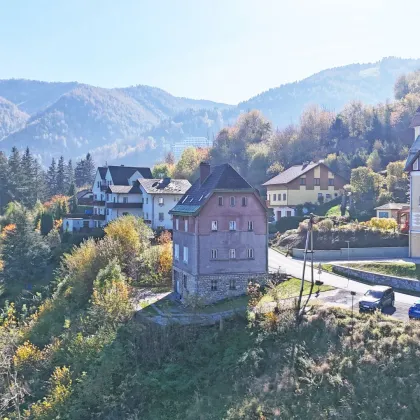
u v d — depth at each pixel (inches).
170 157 6998.0
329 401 1103.0
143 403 1298.0
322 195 3523.6
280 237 2775.6
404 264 1963.6
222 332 1496.1
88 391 1328.7
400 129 4945.9
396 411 1023.0
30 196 5182.1
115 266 1961.1
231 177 1870.1
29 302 2497.5
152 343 1473.9
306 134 5221.5
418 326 1219.2
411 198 2185.0
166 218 3203.7
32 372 1620.3
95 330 1647.4
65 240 3208.7
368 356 1168.8
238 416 1137.4
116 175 3730.3
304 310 1438.2
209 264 1823.3
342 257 2319.1
